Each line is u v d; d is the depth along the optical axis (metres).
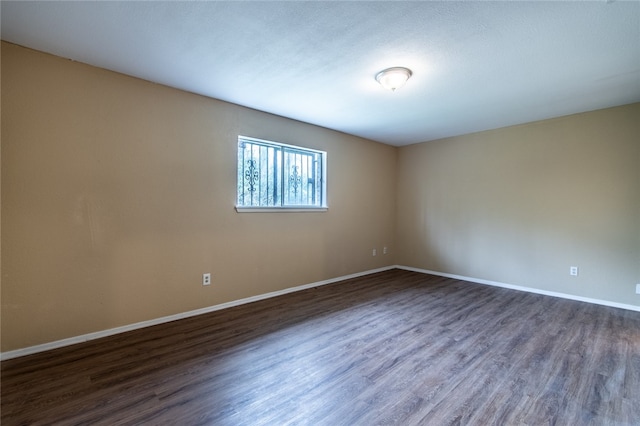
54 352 2.39
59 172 2.45
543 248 4.15
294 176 4.24
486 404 1.81
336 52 2.38
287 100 3.41
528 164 4.28
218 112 3.38
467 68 2.63
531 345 2.58
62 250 2.48
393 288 4.39
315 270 4.45
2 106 2.22
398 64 2.56
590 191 3.79
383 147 5.59
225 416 1.69
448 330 2.89
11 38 2.19
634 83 2.93
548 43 2.22
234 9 1.86
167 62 2.54
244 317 3.19
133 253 2.83
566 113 3.87
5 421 1.62
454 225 5.08
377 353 2.43
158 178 2.96
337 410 1.75
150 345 2.53
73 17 1.95
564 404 1.81
